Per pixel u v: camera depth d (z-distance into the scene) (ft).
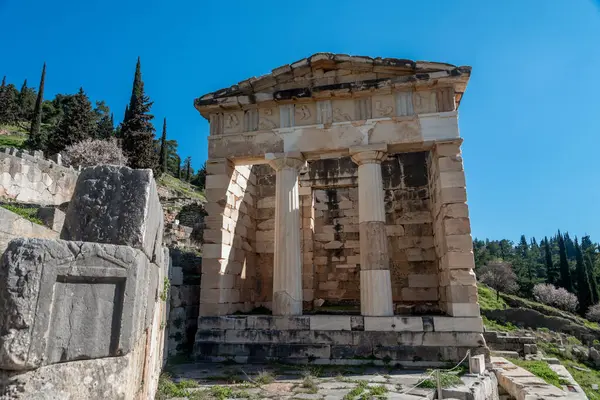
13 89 245.86
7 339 11.69
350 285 65.72
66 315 13.23
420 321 41.96
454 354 40.45
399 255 60.08
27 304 12.08
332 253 67.51
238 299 54.95
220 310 47.85
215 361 43.91
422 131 47.39
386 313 43.68
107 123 209.67
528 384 39.93
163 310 36.37
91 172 17.56
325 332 43.32
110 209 16.92
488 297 134.21
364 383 32.96
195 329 51.11
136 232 16.51
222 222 50.57
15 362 11.70
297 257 47.93
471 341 40.65
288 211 48.85
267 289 62.44
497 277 189.67
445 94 48.19
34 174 73.82
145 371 20.22
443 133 46.91
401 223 61.16
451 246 43.60
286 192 49.42
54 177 78.02
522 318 92.07
